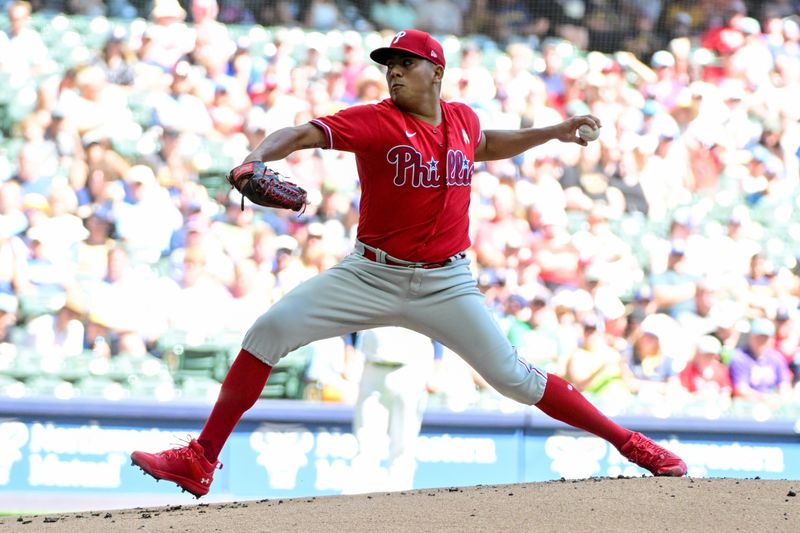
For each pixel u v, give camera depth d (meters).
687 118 35.84
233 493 25.98
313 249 31.19
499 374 14.20
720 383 30.58
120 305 29.75
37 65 33.91
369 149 13.37
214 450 14.20
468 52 35.97
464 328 13.99
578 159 34.19
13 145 32.34
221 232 31.38
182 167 32.66
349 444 26.25
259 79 34.66
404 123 13.45
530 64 36.25
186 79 34.22
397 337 23.39
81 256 30.62
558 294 30.95
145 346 29.42
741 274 33.06
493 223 32.09
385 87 34.97
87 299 29.72
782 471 27.36
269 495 26.00
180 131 33.12
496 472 26.45
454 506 12.93
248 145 33.41
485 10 37.38
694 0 37.88
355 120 13.29
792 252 33.97
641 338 31.08
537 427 26.58
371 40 36.12
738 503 12.77
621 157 34.53
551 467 26.59
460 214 14.00
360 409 23.67
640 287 32.09
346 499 14.09
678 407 28.97
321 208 31.89
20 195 31.20
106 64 34.25
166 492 26.02
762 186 35.06
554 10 37.47
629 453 15.11
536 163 33.69
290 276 30.80
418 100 13.53
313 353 28.06
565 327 30.38
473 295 14.09
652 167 34.59
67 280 30.14
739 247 33.47
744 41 37.34
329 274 13.94
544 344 29.83
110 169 32.22
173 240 31.34
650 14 37.62
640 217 33.84
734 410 29.16
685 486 13.85
